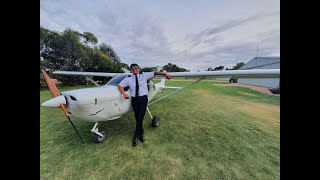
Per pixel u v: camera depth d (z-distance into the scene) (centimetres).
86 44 1609
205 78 381
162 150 286
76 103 245
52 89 262
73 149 286
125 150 284
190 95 984
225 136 348
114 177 218
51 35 1241
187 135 351
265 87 1867
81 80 1400
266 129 394
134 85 312
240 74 317
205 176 220
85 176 220
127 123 421
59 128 385
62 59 1306
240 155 273
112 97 294
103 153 275
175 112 546
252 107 654
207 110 583
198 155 271
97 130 305
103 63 1633
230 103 735
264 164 248
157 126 401
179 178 216
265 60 2119
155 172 228
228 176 221
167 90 1247
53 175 220
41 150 280
